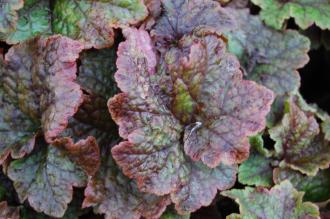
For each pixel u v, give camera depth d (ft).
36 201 1.35
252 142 1.56
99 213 1.43
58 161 1.36
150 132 1.37
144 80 1.38
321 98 1.92
